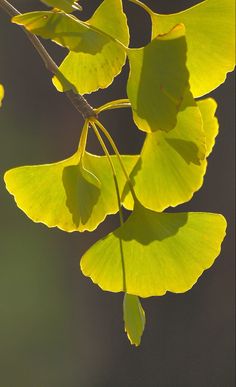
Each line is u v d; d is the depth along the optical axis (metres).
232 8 0.62
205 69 0.62
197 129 0.60
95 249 0.64
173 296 3.14
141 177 0.64
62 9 0.58
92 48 0.60
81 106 0.64
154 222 0.64
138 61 0.59
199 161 0.61
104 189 0.66
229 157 3.06
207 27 0.62
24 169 0.67
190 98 0.60
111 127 3.15
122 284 0.63
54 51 3.05
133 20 2.82
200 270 0.64
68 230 0.67
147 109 0.59
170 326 3.15
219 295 3.11
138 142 3.16
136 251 0.64
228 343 3.12
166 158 0.63
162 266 0.63
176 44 0.58
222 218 0.64
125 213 3.06
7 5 0.63
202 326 3.13
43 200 0.67
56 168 0.67
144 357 3.20
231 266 3.09
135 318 0.63
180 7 2.96
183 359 3.16
